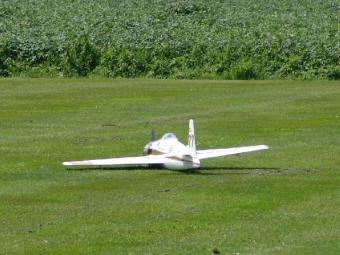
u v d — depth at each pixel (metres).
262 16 170.62
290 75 134.38
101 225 48.06
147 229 47.19
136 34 148.50
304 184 58.25
